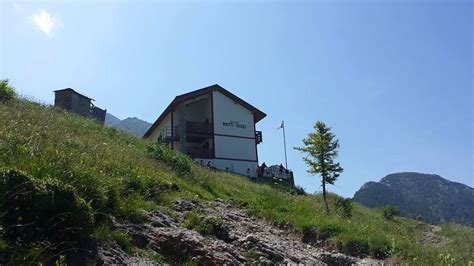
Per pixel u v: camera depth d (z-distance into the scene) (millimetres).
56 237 5586
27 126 10992
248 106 43438
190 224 9164
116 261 6078
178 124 42188
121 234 6938
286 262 8688
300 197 24422
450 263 11852
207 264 7383
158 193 11133
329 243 12453
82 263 5594
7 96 17750
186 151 39594
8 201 5402
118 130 22203
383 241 12695
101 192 7605
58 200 5766
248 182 25281
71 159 8602
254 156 42625
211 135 41188
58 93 31375
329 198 27703
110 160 11188
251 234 9898
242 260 8055
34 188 5613
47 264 5215
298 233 13031
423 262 11469
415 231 23984
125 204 8305
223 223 10094
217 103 42312
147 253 6996
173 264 7043
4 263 4836
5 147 7996
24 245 5191
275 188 26469
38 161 7547
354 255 11922
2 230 5074
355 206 30641
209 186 16984
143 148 18766
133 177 10734
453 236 22562
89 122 21250
